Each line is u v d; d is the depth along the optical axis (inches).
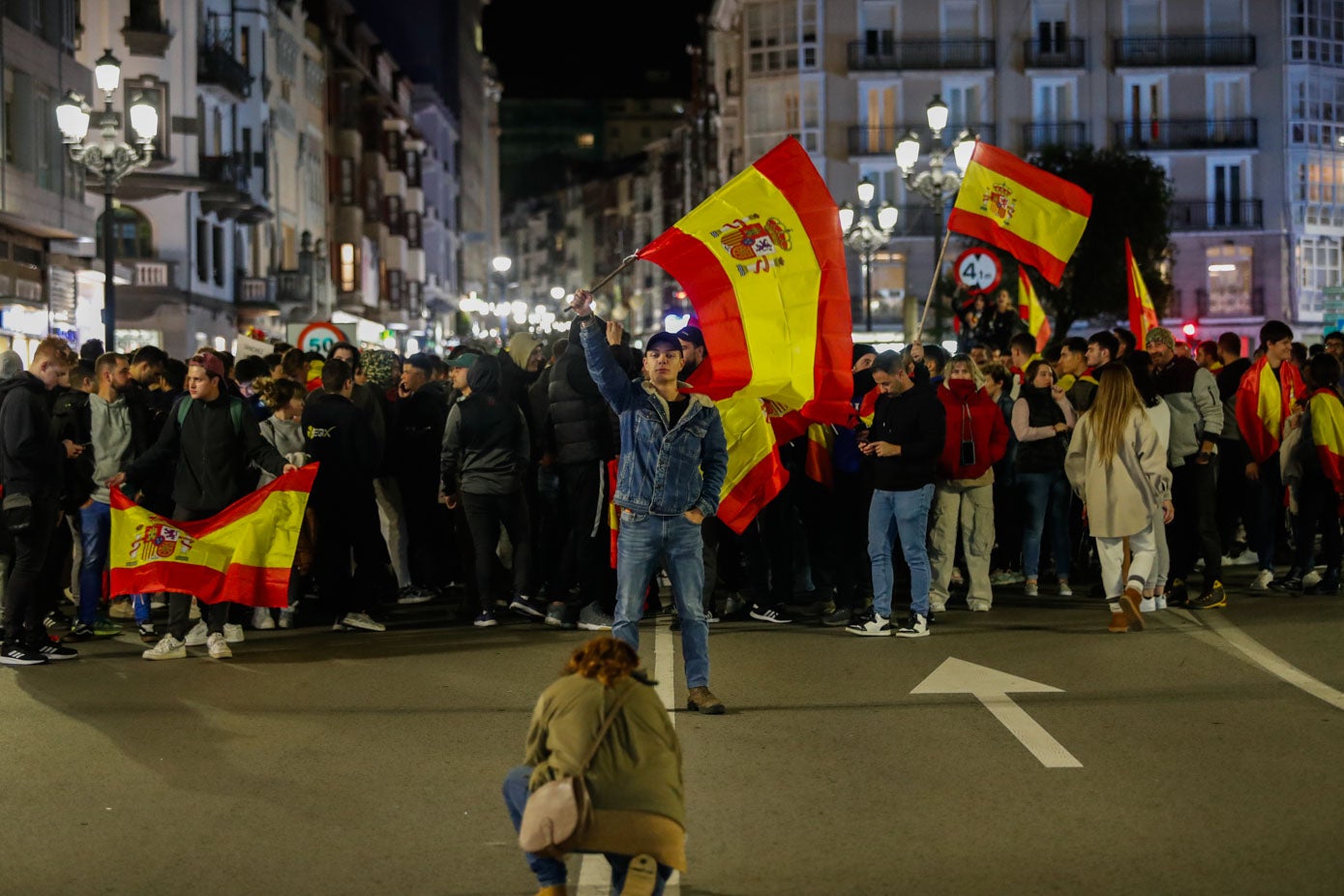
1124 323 2078.0
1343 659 407.5
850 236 1216.8
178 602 440.5
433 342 2940.5
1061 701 360.2
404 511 577.9
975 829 256.5
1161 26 2415.1
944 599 510.9
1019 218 594.2
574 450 483.2
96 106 1723.7
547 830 187.8
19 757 318.0
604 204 5920.3
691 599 353.4
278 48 2263.8
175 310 1792.6
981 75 2434.8
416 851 250.7
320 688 390.9
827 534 530.0
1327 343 626.8
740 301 398.3
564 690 195.9
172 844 255.9
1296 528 543.2
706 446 352.2
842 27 2460.6
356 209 2704.2
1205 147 2397.9
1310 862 235.0
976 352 616.7
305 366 562.3
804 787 286.0
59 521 469.4
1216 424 501.7
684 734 330.3
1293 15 2390.5
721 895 225.5
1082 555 598.5
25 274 1241.4
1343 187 2426.2
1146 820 260.2
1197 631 457.7
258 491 448.1
